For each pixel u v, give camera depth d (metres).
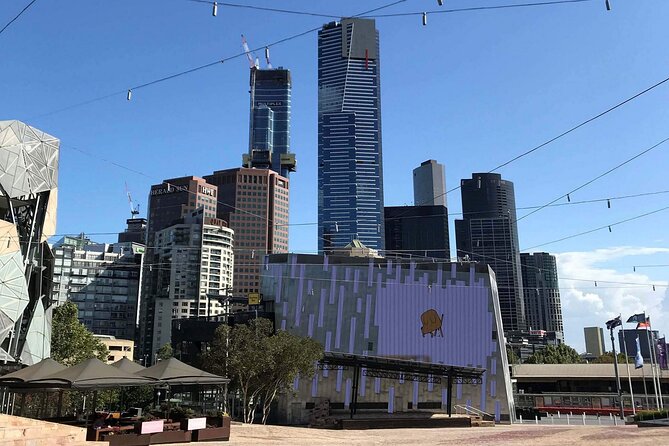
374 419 43.09
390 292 76.31
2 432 17.02
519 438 26.47
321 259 77.44
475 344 74.69
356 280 76.62
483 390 72.88
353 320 74.88
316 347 50.16
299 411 69.31
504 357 78.00
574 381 93.81
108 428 21.34
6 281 48.12
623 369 91.38
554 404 92.50
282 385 49.38
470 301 76.19
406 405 71.62
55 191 59.41
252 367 45.12
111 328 183.00
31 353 54.41
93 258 188.88
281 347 46.62
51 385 24.09
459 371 66.31
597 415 75.31
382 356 73.44
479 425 47.38
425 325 75.25
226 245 186.25
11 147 52.41
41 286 57.31
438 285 76.81
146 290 188.12
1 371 50.78
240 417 65.44
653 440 22.11
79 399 60.16
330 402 70.62
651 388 89.12
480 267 77.25
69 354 65.38
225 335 46.66
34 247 56.03
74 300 181.00
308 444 23.58
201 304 172.88
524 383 95.94
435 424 45.16
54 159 56.97
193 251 177.38
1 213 57.19
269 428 33.72
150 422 22.47
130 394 72.81
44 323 58.72
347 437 29.16
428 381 72.88
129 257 192.38
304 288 76.19
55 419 27.78
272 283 77.19
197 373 27.55
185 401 69.75
